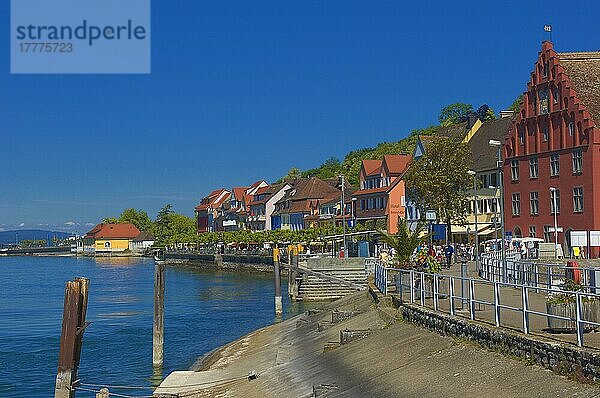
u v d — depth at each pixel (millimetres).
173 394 27203
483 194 84188
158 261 38938
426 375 19938
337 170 194500
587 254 58750
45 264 190125
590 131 68625
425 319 25344
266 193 163500
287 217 151000
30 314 62688
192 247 171125
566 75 72688
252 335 45344
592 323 15609
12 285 102875
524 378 16719
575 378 15469
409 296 31453
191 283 98562
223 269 133250
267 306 66500
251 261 120812
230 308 65188
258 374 28281
